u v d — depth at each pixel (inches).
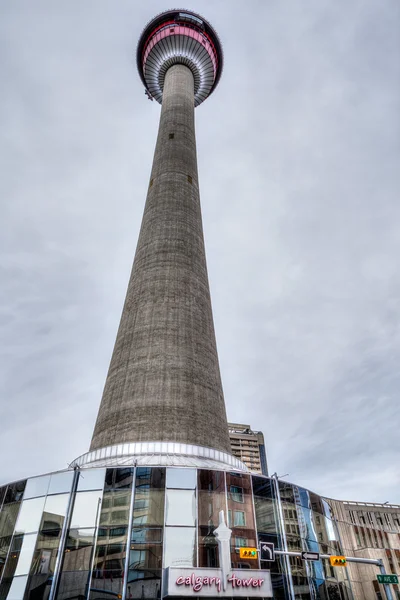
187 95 2950.3
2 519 1182.9
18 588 1024.2
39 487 1173.7
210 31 3420.3
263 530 1165.1
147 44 3388.3
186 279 1900.8
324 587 1210.6
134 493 1109.1
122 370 1636.3
